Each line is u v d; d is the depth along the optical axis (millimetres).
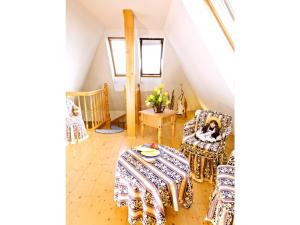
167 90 5816
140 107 5363
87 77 5426
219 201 1724
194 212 2059
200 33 2047
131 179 1736
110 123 5734
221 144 2602
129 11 3266
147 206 1651
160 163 1985
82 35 3752
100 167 2945
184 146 2781
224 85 2621
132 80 3873
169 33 4020
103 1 2922
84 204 2154
